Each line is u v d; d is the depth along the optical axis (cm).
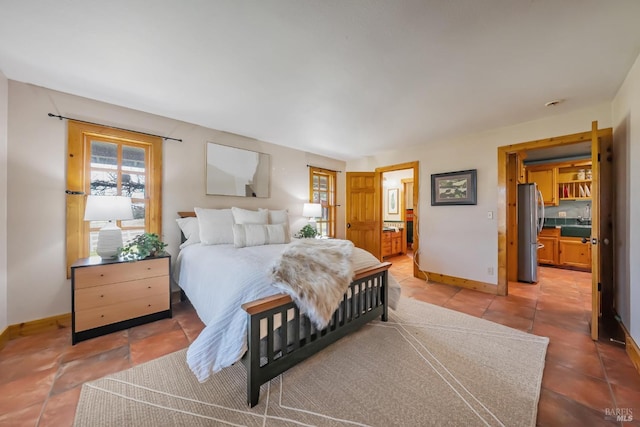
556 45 165
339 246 229
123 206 235
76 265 210
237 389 154
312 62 187
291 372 170
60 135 237
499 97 241
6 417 132
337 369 173
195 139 323
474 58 180
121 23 148
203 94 240
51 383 158
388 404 142
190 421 130
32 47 171
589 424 128
